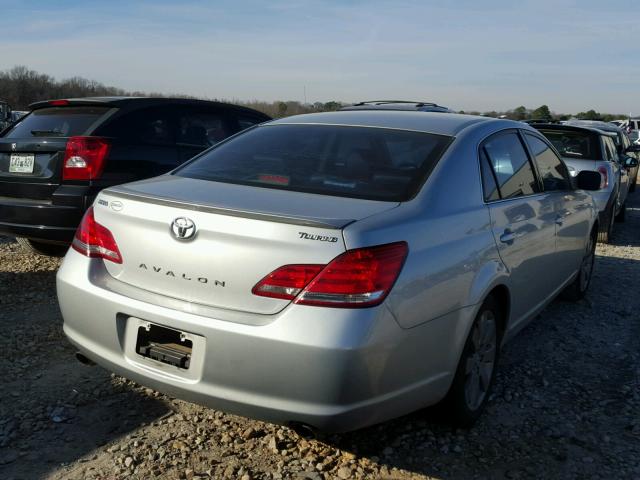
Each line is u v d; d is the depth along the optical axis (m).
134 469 2.77
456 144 3.27
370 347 2.38
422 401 2.77
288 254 2.41
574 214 4.76
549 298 4.49
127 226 2.74
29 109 5.96
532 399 3.65
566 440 3.20
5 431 3.02
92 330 2.80
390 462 2.92
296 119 3.79
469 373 3.15
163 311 2.57
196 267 2.55
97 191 5.03
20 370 3.68
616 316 5.29
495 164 3.55
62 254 6.24
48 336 4.21
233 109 6.72
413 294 2.55
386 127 3.44
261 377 2.42
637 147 14.18
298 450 2.97
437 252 2.72
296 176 3.04
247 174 3.12
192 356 2.54
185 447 2.95
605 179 8.20
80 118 5.42
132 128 5.48
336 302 2.37
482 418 3.39
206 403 2.56
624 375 4.06
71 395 3.41
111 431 3.08
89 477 2.71
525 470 2.91
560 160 4.83
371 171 3.03
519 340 4.62
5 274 5.54
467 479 2.82
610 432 3.30
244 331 2.41
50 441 2.96
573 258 4.95
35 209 4.99
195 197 2.72
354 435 3.13
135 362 2.70
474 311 2.96
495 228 3.26
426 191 2.91
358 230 2.44
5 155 5.31
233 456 2.90
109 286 2.77
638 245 8.73
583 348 4.52
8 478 2.66
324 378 2.35
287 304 2.41
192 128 6.10
